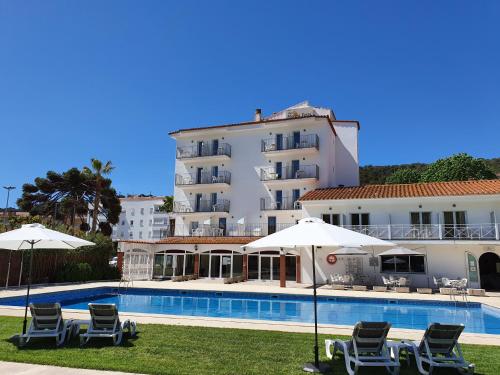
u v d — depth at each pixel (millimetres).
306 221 8438
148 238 75812
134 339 9469
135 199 78125
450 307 18672
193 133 39156
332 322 15070
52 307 9055
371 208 27922
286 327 11453
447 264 25266
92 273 28969
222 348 8672
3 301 17359
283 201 34938
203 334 10125
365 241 7723
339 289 24109
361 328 7430
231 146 38125
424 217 26672
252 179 36781
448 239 24922
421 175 46344
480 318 16234
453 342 7672
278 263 30797
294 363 7617
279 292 21688
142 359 7605
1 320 11906
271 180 34875
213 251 32406
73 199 45688
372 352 7664
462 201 25719
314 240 7402
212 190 38062
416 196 26344
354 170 38875
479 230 24891
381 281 26469
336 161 39375
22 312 13758
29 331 8906
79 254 29016
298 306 19234
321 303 19984
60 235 10367
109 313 9234
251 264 31438
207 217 37562
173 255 33562
